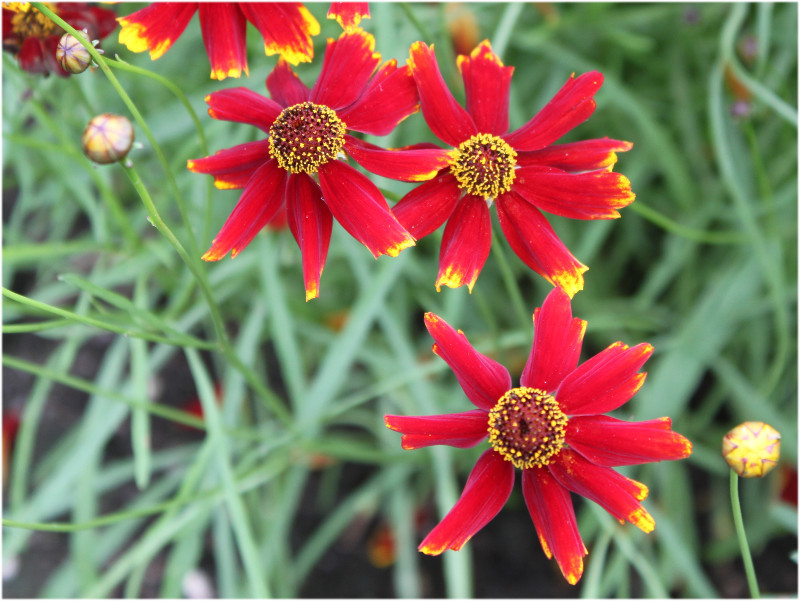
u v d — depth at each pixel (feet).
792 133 0.91
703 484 0.96
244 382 0.87
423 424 0.47
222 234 0.48
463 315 0.98
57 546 0.97
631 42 0.90
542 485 0.48
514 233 0.50
